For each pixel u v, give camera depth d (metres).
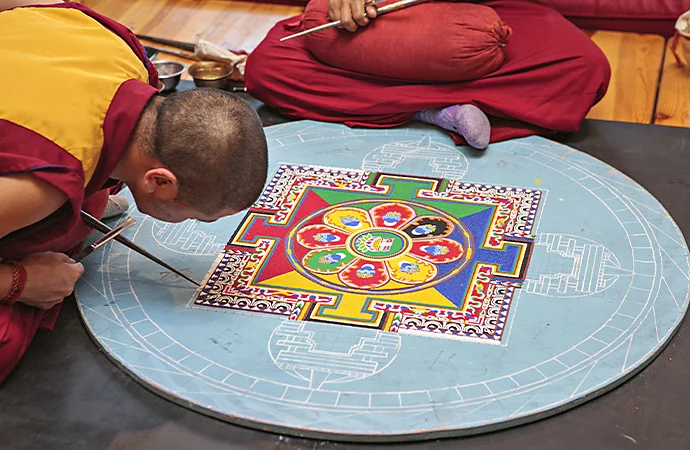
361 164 2.95
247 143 1.96
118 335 2.24
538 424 1.99
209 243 2.58
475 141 2.96
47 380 2.15
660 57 3.71
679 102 3.37
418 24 3.09
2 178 1.87
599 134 3.13
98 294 2.38
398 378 2.08
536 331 2.21
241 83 3.59
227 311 2.31
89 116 1.93
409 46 3.09
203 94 1.98
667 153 3.00
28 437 2.00
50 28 2.04
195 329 2.25
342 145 3.07
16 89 1.91
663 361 2.15
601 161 2.94
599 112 3.31
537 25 3.34
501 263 2.46
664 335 2.19
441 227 2.62
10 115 1.89
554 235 2.57
